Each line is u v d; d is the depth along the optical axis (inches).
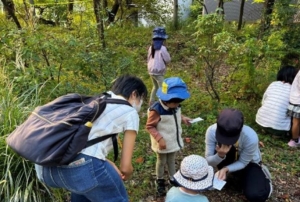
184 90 109.4
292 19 229.8
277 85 161.8
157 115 112.5
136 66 246.7
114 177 80.6
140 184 127.5
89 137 76.6
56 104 81.7
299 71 153.6
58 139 73.0
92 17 266.4
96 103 77.8
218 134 106.3
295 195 124.6
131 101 85.7
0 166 107.0
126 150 80.9
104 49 190.5
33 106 126.3
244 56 182.1
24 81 142.9
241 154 114.6
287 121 156.7
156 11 382.9
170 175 123.0
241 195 123.5
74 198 96.7
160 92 111.0
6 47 159.8
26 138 74.2
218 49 173.6
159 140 111.3
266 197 113.3
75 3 293.3
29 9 221.9
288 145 156.9
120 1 344.8
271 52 190.1
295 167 140.7
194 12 408.5
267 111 160.7
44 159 71.7
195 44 274.8
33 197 102.9
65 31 221.5
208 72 208.7
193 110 187.0
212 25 176.2
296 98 151.7
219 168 123.6
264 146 156.1
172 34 335.9
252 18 392.2
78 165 75.2
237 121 103.3
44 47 156.5
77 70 168.4
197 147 153.6
